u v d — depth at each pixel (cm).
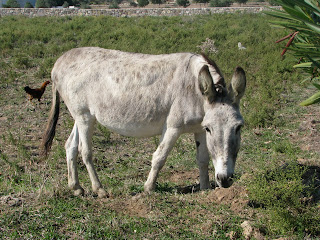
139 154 638
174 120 430
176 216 407
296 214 381
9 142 676
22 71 1230
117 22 2517
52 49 1517
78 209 432
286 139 654
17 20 2792
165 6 5947
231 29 1986
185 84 424
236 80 378
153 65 443
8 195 462
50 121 529
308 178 470
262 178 398
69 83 480
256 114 742
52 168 575
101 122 473
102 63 466
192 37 1772
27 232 381
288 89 966
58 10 3112
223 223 381
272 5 2972
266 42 1552
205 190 473
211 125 384
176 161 598
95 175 486
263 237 358
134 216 409
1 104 907
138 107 440
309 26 332
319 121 724
